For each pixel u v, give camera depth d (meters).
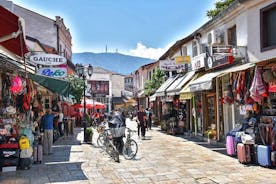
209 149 13.88
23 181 8.48
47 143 13.13
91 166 10.52
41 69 14.05
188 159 11.54
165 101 25.77
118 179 8.68
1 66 10.23
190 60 19.27
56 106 19.97
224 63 13.83
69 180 8.59
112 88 64.69
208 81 13.58
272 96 11.38
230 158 11.48
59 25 28.31
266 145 9.70
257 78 10.64
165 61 19.89
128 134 12.51
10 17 6.77
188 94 17.84
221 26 15.88
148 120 26.14
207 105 18.33
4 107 11.29
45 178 8.81
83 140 18.52
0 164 9.65
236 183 7.99
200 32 18.61
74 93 27.12
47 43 27.23
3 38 7.06
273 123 9.71
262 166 9.80
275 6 11.59
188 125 21.55
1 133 9.77
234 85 12.30
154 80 30.52
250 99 11.48
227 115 15.36
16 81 10.34
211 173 9.16
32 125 11.46
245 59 13.27
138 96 43.34
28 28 26.50
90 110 39.16
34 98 14.05
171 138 19.02
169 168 10.00
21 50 8.65
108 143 12.50
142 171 9.65
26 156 9.99
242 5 13.23
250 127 10.76
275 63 10.70
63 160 11.71
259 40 12.38
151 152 13.40
